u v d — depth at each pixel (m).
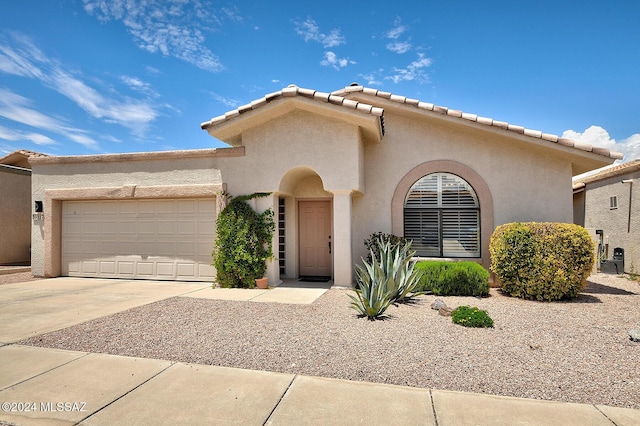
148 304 8.65
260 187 11.21
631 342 5.86
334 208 10.89
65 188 12.99
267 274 11.16
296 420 3.67
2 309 8.23
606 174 16.86
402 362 5.09
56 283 11.88
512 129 10.15
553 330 6.52
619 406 3.91
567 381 4.50
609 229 17.22
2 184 16.50
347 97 11.59
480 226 11.26
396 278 8.87
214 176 11.65
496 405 3.93
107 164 12.66
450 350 5.51
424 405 3.94
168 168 12.09
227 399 4.09
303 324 6.93
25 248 17.41
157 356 5.39
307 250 13.04
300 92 10.07
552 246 9.07
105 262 12.83
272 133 11.20
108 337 6.23
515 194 11.09
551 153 10.70
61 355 5.43
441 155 11.56
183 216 12.20
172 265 12.23
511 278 9.48
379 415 3.75
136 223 12.59
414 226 11.77
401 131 11.84
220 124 10.96
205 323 7.04
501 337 6.12
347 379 4.60
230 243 11.00
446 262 10.13
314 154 10.86
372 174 11.91
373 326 6.78
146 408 3.91
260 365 5.04
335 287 10.73
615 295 9.93
